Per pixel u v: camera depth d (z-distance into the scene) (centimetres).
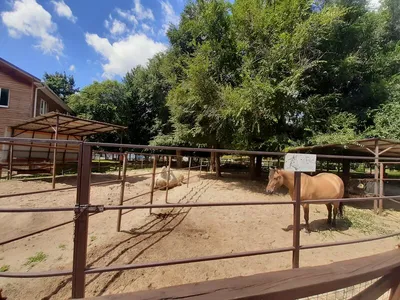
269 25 797
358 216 571
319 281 131
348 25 897
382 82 877
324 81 920
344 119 799
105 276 260
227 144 976
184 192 766
